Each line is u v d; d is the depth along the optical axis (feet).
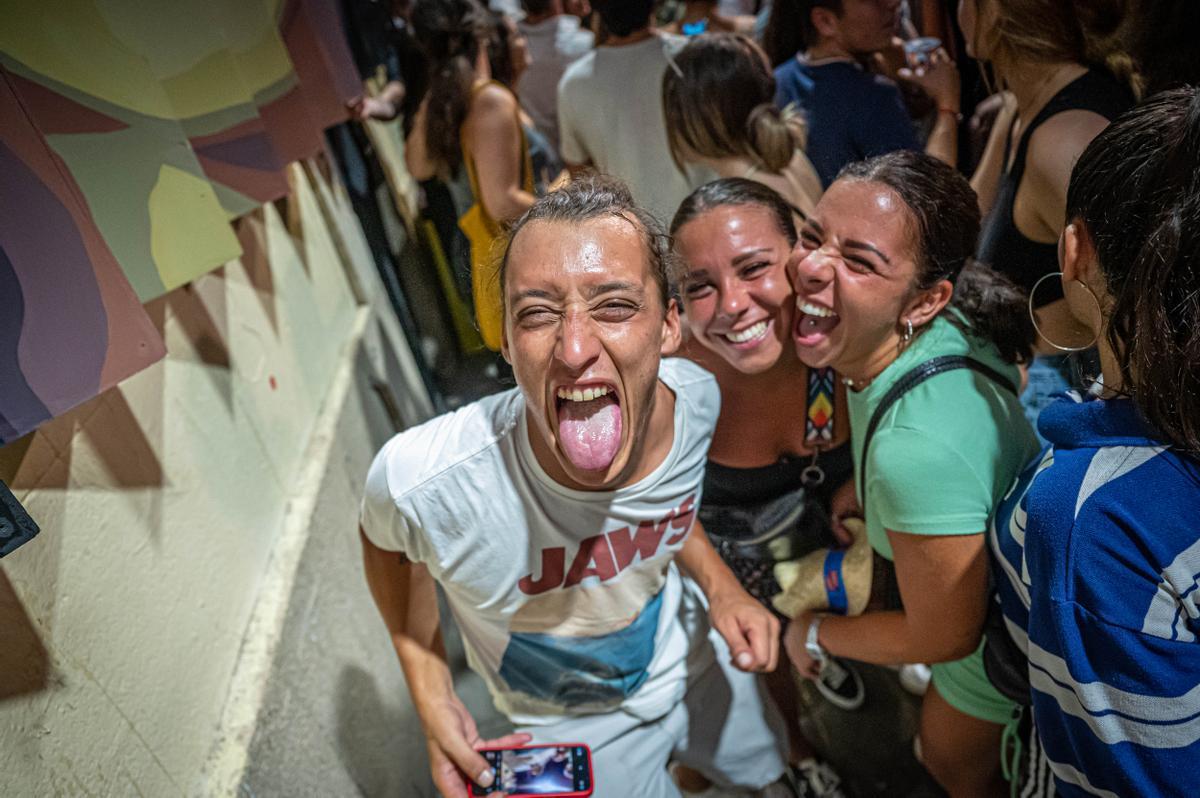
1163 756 2.76
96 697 3.69
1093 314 3.21
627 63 6.89
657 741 5.07
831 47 6.35
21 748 3.23
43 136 3.08
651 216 3.59
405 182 12.28
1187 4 4.41
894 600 5.05
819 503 5.50
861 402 4.46
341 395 7.89
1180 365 2.60
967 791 5.65
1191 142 2.57
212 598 4.82
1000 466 3.99
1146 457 2.77
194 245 4.26
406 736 6.79
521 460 3.76
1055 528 2.88
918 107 6.82
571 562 4.04
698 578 5.18
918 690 6.83
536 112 10.36
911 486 3.95
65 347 3.14
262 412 6.21
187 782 4.21
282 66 5.90
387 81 10.32
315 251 8.71
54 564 3.59
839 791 6.45
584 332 3.24
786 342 4.95
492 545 3.89
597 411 3.50
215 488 5.17
